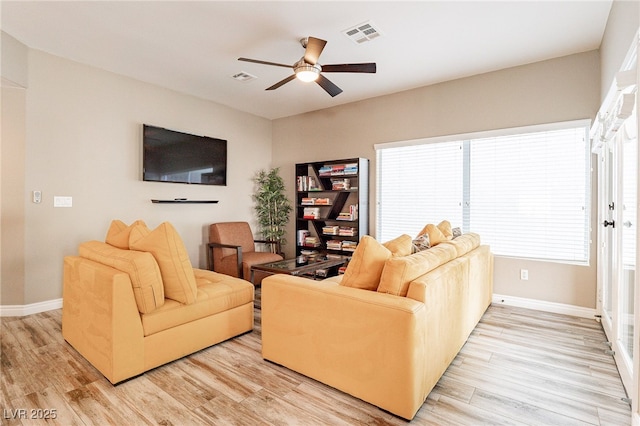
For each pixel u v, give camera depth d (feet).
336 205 16.48
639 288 4.73
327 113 17.16
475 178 12.99
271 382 6.82
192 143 14.97
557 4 8.28
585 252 10.92
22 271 10.71
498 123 12.30
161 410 5.88
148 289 6.93
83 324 7.63
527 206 11.90
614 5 8.04
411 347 5.44
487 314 11.03
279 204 18.57
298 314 6.97
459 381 6.88
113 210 12.62
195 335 7.98
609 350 8.16
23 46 10.34
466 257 8.72
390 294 6.09
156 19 9.02
